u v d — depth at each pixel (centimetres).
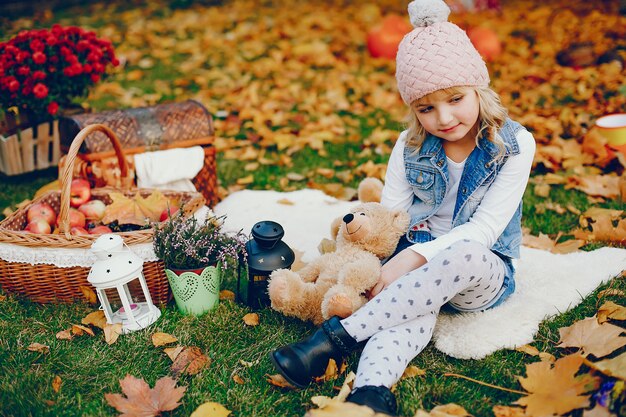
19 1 825
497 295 223
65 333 233
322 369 201
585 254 270
